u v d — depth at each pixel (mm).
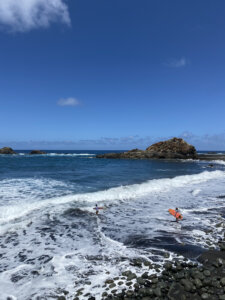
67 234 8797
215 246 7707
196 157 71750
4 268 6199
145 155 71625
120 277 5730
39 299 4871
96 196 15141
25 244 7781
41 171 31188
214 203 14312
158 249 7480
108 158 74375
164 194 17016
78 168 37469
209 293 4973
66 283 5496
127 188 18328
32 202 13039
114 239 8367
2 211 10906
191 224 10141
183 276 5598
